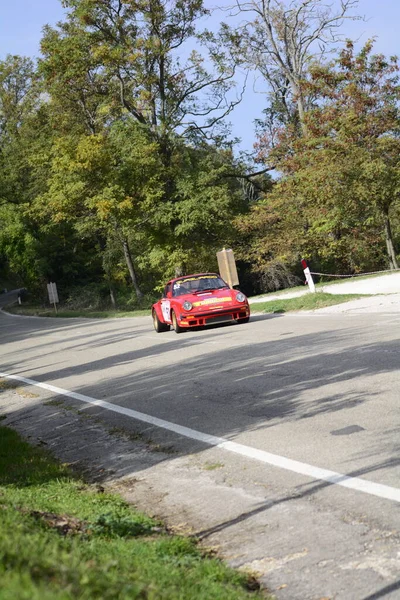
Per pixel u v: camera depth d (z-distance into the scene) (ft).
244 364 41.42
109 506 18.98
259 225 153.89
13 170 218.18
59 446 29.01
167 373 43.50
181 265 156.04
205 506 18.62
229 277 87.92
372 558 13.64
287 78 153.07
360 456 20.17
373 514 15.81
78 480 22.88
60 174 154.61
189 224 148.36
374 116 115.96
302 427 24.68
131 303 190.08
